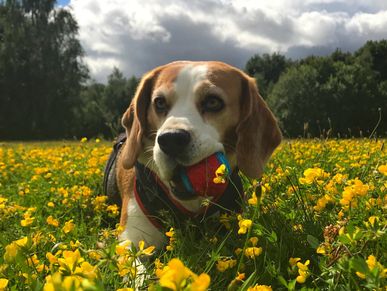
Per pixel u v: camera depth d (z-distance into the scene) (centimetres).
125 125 48
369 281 19
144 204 41
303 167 61
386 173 31
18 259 24
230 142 43
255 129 44
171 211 40
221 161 37
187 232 39
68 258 20
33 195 59
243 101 44
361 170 54
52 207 54
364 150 73
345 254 24
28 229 40
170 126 37
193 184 37
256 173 43
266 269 28
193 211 40
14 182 77
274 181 49
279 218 38
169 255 35
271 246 33
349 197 30
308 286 28
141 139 44
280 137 47
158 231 41
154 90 43
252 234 35
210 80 41
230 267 29
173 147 36
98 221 46
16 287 26
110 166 56
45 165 92
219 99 41
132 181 45
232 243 35
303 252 33
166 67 45
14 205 49
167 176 37
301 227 37
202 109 41
